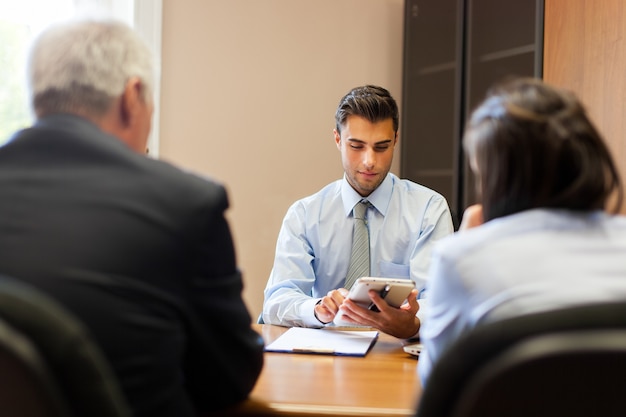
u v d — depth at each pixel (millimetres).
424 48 3801
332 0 3877
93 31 1198
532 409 783
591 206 1057
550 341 760
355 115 2326
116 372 1044
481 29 3549
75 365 877
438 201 2426
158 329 1087
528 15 3248
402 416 1221
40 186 1094
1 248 1040
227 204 1185
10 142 1158
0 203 1079
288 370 1541
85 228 1061
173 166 1187
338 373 1516
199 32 3527
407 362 1636
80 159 1130
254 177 3670
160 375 1098
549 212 1049
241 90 3635
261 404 1271
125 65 1198
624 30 2676
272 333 2047
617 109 2713
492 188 1084
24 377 835
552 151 1039
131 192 1105
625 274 974
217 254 1167
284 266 2375
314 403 1271
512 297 979
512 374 771
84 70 1171
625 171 2676
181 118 3488
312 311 2066
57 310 892
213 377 1228
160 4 3393
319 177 3848
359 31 3959
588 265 986
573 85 2916
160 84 3428
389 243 2398
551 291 964
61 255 1038
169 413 1113
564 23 2965
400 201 2443
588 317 785
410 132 3842
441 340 1115
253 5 3664
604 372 757
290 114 3764
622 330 778
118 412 914
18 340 834
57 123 1162
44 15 3264
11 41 3225
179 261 1111
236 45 3621
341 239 2420
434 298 1128
